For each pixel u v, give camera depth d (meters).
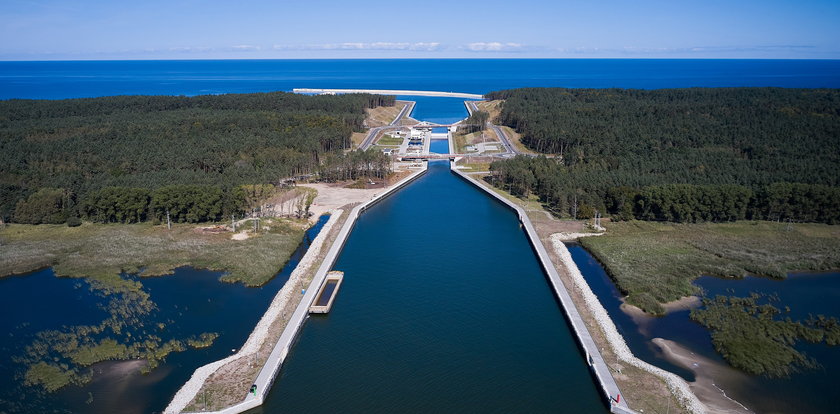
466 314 126.69
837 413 89.50
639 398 90.88
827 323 118.25
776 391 94.94
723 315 121.44
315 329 119.06
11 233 173.62
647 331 116.38
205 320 120.44
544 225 189.38
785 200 187.88
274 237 172.62
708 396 93.12
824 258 155.00
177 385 95.81
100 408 89.31
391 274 150.50
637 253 159.50
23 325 117.06
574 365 105.50
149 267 149.00
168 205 181.50
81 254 156.38
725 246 165.00
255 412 90.50
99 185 197.38
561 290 134.12
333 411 91.31
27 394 92.62
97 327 116.06
